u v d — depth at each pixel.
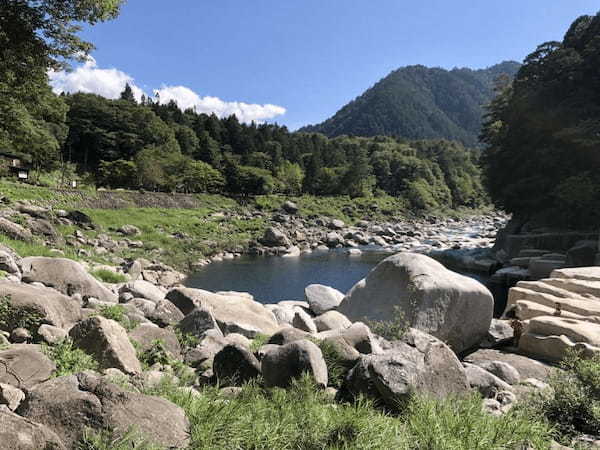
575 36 45.94
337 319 10.12
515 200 42.19
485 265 32.28
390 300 10.48
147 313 8.67
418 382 5.09
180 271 28.83
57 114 26.48
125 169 61.12
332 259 38.44
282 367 5.48
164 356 6.19
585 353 9.15
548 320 10.69
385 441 3.76
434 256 40.00
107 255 25.89
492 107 57.28
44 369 4.48
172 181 63.56
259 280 27.39
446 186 120.38
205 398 4.35
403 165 119.75
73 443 3.13
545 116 40.62
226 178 74.81
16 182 37.03
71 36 12.59
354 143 141.00
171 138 82.50
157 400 3.63
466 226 81.94
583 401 5.56
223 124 108.44
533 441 4.16
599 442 5.06
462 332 10.20
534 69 46.00
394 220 81.44
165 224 41.94
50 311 6.38
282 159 103.75
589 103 39.22
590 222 35.06
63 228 28.38
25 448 2.75
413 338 6.08
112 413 3.32
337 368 6.12
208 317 8.06
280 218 60.16
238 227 49.53
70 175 63.69
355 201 88.62
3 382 4.09
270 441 3.66
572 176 35.59
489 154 50.84
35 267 9.57
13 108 21.28
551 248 32.31
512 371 8.12
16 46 12.19
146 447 3.15
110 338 5.35
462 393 5.33
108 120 75.31
